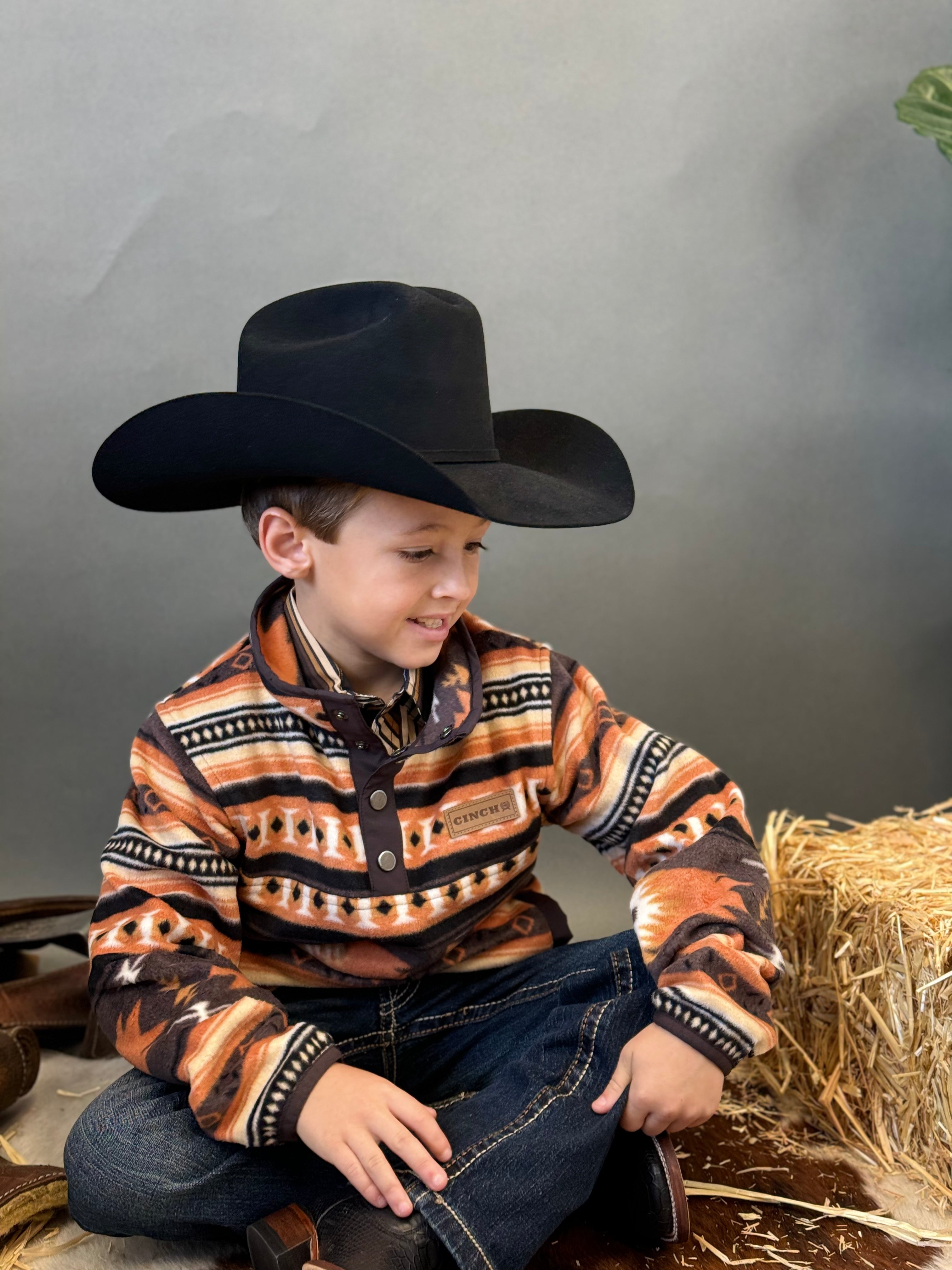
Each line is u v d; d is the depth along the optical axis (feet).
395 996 4.48
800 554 9.11
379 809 4.24
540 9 8.44
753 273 8.86
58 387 8.37
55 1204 4.29
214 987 3.88
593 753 4.62
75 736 8.46
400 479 3.51
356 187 8.46
